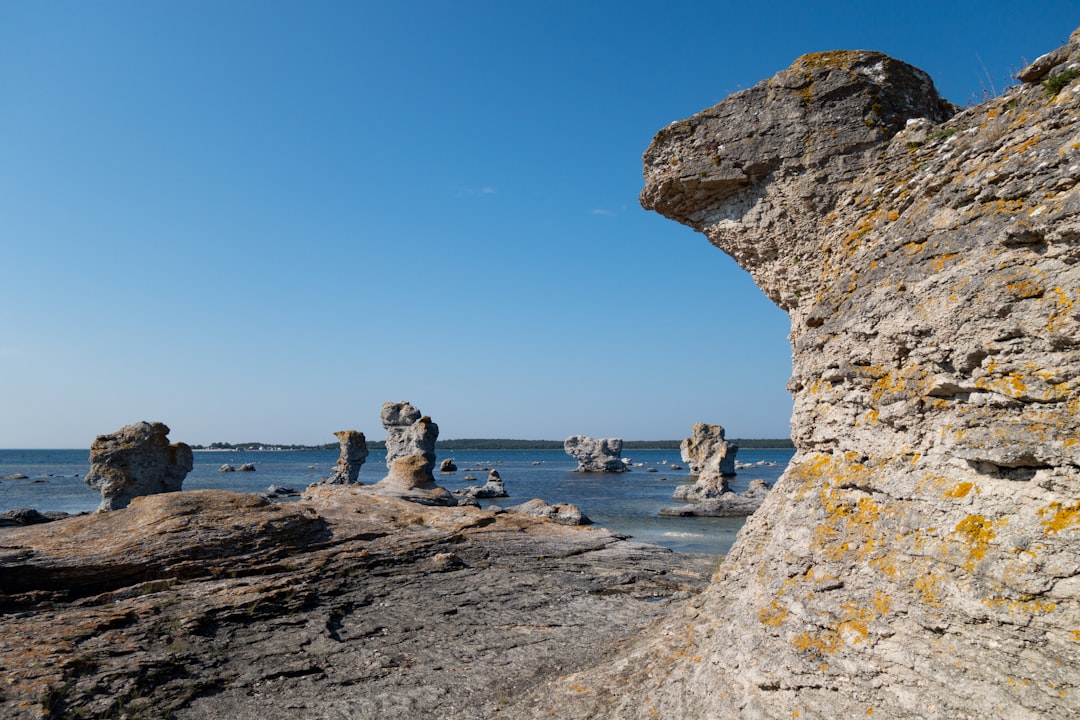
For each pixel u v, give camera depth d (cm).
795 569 733
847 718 588
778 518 866
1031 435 536
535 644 1426
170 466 4644
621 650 1178
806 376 881
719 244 1145
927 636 562
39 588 1677
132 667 1190
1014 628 503
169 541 1925
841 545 691
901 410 668
